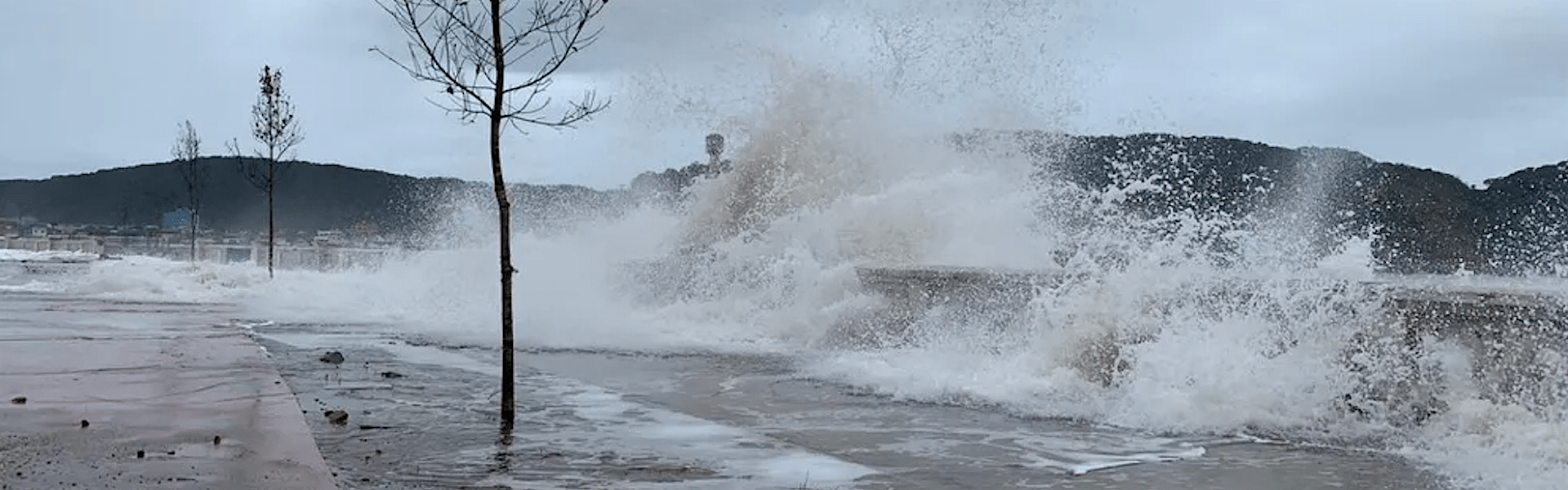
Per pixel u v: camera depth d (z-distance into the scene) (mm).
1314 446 7738
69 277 34844
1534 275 11383
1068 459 7203
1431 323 8508
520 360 13008
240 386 9234
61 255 62719
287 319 19031
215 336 14352
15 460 6000
